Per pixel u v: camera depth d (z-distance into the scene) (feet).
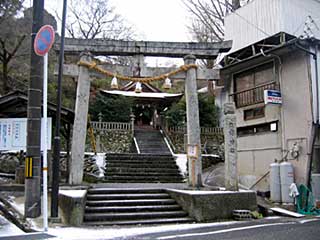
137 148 68.23
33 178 28.50
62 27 30.14
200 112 80.07
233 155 38.65
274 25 49.39
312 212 39.99
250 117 53.42
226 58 57.82
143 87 87.97
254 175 51.88
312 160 44.01
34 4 30.04
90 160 54.95
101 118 77.15
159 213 31.73
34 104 28.99
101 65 41.75
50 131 36.29
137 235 23.85
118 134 75.05
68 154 46.75
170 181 48.75
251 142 53.11
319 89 44.65
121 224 28.99
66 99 78.48
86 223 28.55
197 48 43.98
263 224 29.50
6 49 68.90
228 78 58.39
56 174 28.66
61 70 29.50
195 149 41.22
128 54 43.37
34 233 23.04
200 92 96.22
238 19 56.18
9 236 21.91
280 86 48.47
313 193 43.37
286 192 42.93
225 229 26.66
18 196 35.42
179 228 27.20
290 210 40.40
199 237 22.98
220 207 32.48
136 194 35.58
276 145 48.52
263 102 50.65
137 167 53.06
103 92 81.97
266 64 51.13
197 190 37.17
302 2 50.98
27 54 70.03
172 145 70.08
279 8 48.83
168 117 80.69
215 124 80.38
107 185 42.29
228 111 39.75
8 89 69.10
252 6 53.67
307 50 44.21
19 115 43.21
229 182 38.01
